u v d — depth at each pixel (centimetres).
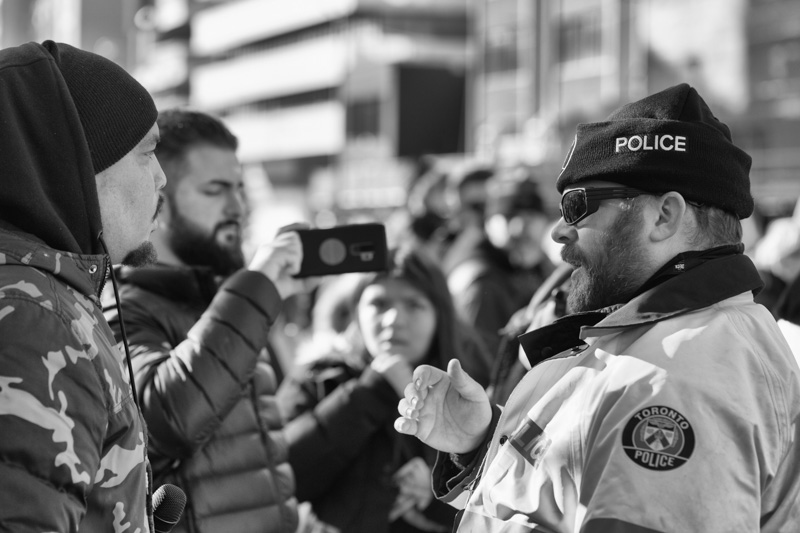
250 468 260
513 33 3038
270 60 5272
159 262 283
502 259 491
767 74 2330
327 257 279
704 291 179
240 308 253
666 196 182
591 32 2723
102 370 164
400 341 331
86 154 172
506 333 332
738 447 162
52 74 171
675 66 2516
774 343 180
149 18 6141
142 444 175
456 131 4112
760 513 167
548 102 2841
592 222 188
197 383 242
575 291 194
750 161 192
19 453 147
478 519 183
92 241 175
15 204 163
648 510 156
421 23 4694
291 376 380
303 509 329
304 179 5041
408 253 338
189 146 281
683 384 165
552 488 176
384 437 317
